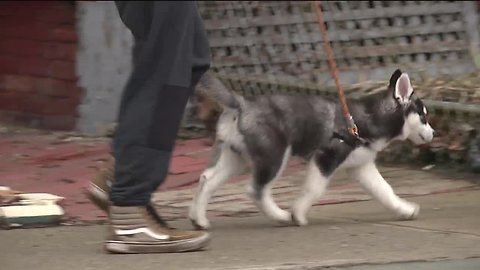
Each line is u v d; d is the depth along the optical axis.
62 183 13.64
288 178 13.96
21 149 16.59
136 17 8.53
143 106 8.52
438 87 15.68
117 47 18.17
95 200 9.62
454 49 19.59
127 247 8.87
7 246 9.42
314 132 10.38
